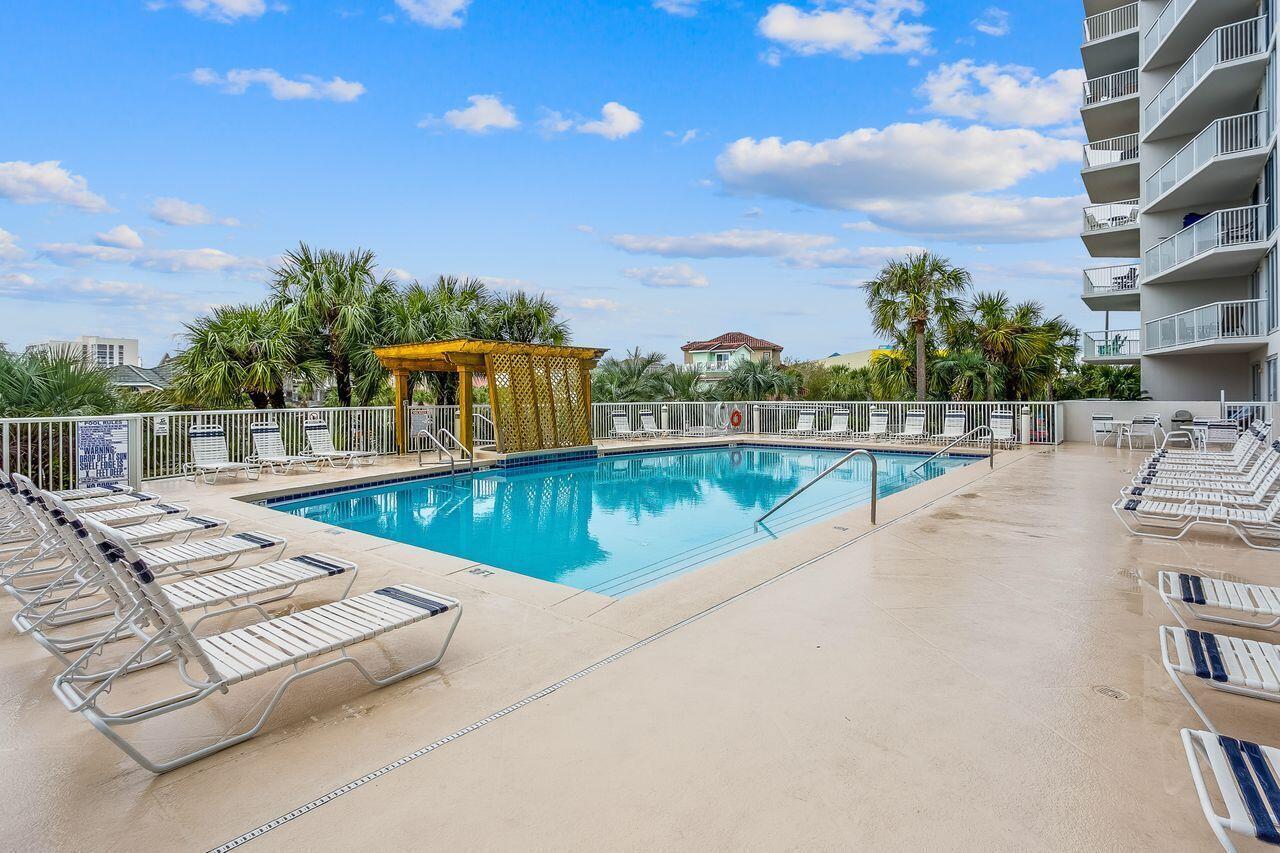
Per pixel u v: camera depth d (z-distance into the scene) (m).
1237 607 3.35
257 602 4.48
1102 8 25.70
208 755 2.61
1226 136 18.33
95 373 11.15
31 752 2.64
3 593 4.64
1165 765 2.52
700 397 22.94
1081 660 3.50
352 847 2.08
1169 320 20.42
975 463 13.10
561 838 2.11
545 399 15.98
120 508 6.51
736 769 2.49
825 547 5.97
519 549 7.59
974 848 2.07
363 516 9.52
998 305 24.11
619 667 3.42
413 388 18.83
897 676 3.30
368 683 3.25
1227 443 14.88
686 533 8.41
